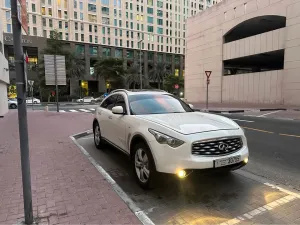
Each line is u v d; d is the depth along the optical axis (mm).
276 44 23156
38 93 57656
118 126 4953
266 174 4703
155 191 3959
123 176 4680
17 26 2551
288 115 15258
